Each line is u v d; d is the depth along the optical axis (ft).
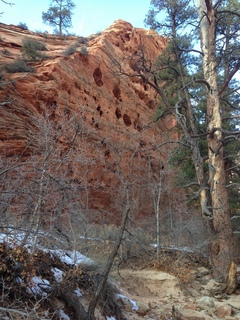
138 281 32.40
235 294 33.96
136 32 107.45
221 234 39.99
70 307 17.17
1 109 48.83
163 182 54.90
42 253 18.19
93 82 74.23
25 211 18.72
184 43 57.82
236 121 65.57
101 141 52.80
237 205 60.34
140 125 88.79
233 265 34.78
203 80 44.47
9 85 52.75
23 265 15.76
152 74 54.29
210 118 44.60
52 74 61.26
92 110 68.03
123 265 36.65
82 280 19.58
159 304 28.09
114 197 57.21
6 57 66.18
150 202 57.57
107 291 20.97
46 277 17.74
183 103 51.83
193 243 45.98
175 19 56.49
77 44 83.76
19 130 49.55
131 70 93.56
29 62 65.87
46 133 22.08
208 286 35.19
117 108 81.46
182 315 22.16
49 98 58.29
